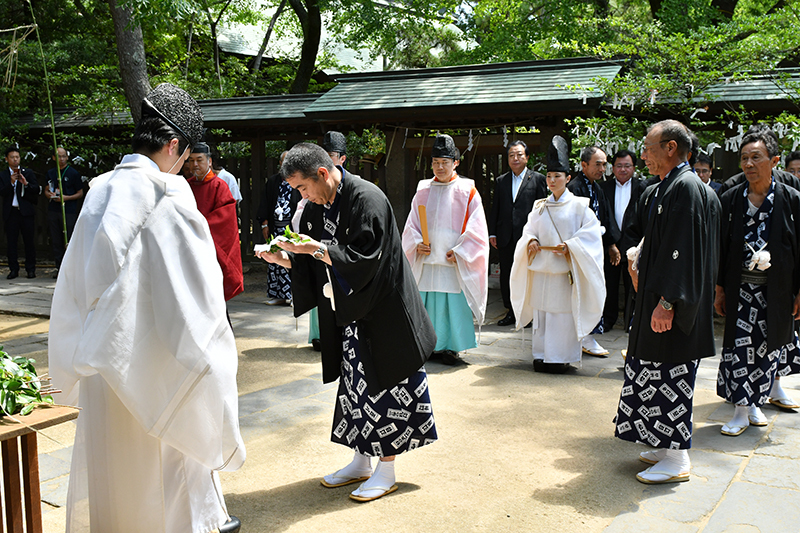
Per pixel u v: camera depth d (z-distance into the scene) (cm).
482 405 428
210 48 1844
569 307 497
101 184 217
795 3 840
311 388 465
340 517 278
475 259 523
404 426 296
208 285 216
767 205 371
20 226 1020
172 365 213
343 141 479
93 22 1499
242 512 282
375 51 1823
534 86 833
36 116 1188
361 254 270
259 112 1055
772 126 766
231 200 378
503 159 936
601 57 867
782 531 261
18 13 1387
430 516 278
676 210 291
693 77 753
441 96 858
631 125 793
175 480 227
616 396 447
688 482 308
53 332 220
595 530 265
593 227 493
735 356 376
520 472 323
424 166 955
